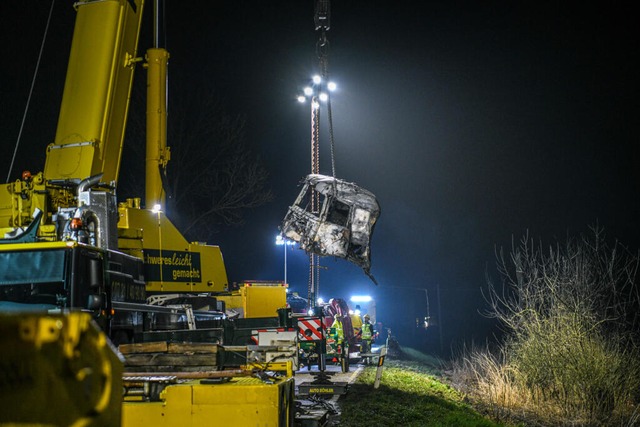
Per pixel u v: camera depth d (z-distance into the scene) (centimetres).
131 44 1526
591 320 1839
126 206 1516
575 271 1856
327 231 1681
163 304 1459
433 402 1518
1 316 272
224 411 620
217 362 709
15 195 1327
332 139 1764
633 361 1808
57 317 287
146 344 721
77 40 1482
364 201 1680
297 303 2639
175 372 698
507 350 2098
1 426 272
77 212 1165
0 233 1318
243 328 1446
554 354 1825
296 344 1221
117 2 1477
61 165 1422
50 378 284
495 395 1875
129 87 1520
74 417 291
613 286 1834
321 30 2242
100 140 1430
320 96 2227
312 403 1265
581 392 1777
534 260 1925
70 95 1457
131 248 1455
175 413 620
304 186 1752
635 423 1622
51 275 930
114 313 1062
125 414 622
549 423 1642
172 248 1581
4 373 273
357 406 1301
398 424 1232
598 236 1872
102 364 307
